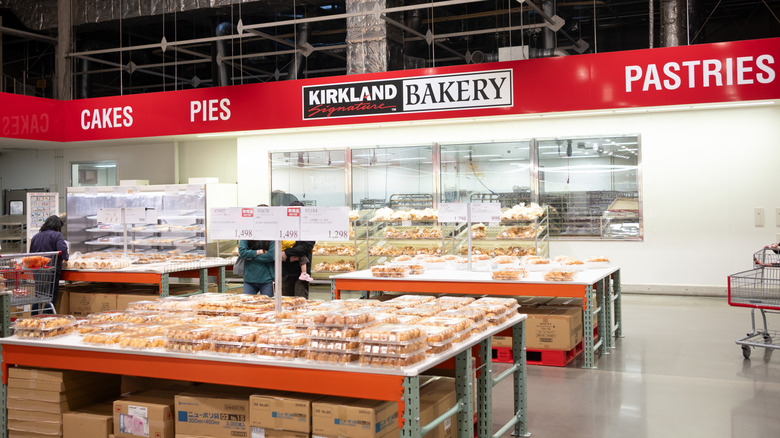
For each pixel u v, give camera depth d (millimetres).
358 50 12695
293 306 4520
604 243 10828
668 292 10500
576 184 10953
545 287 5996
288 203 12680
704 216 10297
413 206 11852
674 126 10414
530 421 4484
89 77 16609
